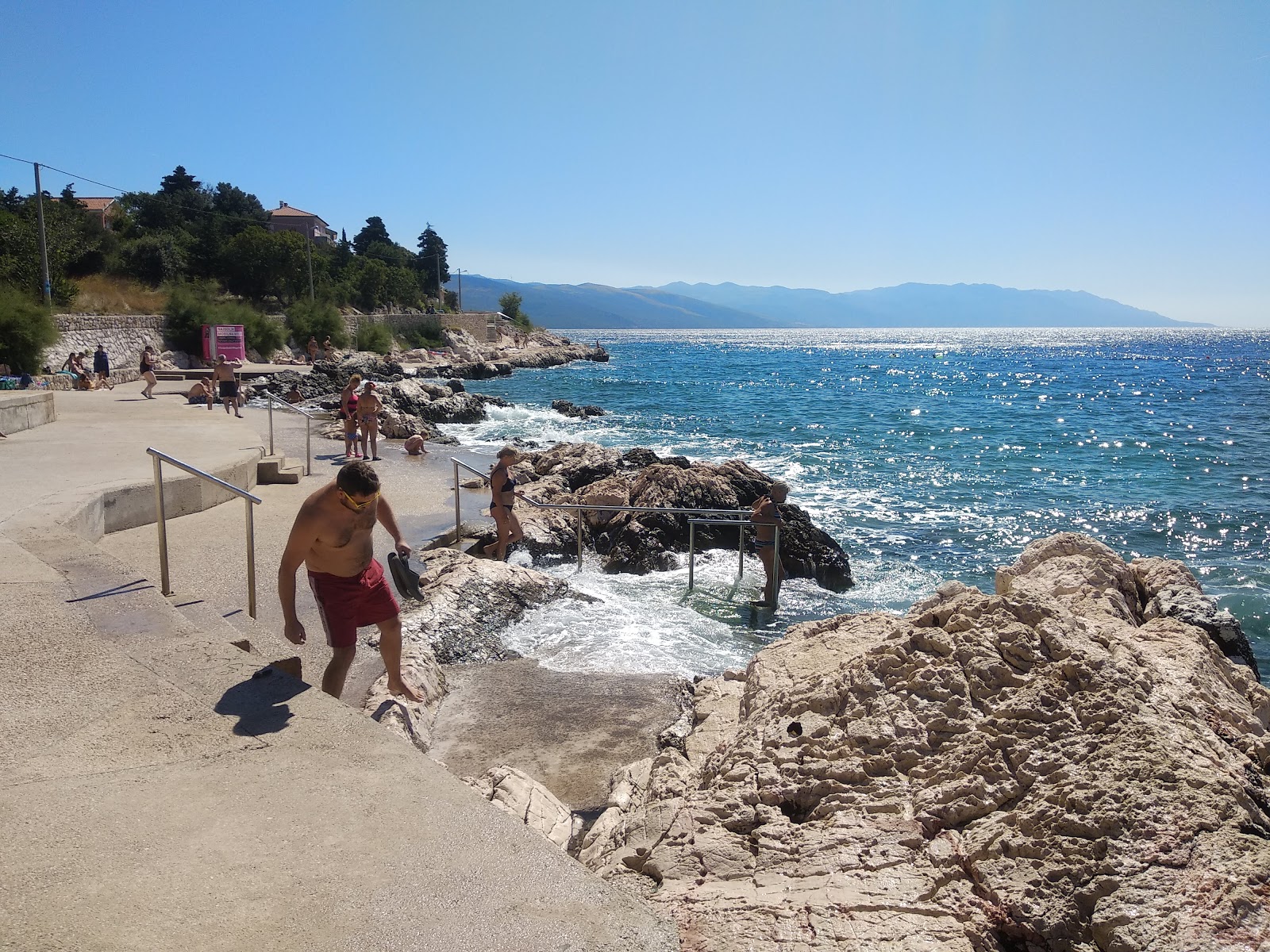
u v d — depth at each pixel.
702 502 14.37
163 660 4.64
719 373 79.56
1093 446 29.55
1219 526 17.48
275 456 15.07
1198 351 162.12
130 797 3.26
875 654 4.94
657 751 6.21
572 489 17.92
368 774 3.49
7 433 15.05
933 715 4.41
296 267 66.31
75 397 24.92
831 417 39.31
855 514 18.38
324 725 3.93
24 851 2.88
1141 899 3.07
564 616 9.50
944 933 3.14
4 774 3.42
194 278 61.03
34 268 40.25
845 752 4.39
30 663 4.54
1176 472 24.12
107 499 9.95
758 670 6.30
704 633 9.55
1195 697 4.61
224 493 12.41
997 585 8.66
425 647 7.64
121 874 2.77
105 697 4.18
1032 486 21.88
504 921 2.58
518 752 6.21
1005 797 3.81
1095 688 4.15
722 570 12.77
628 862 3.95
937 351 171.00
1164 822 3.33
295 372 39.09
